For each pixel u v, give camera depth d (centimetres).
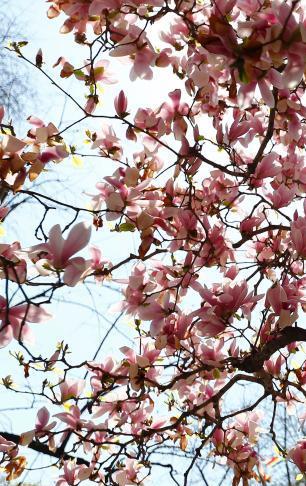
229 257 304
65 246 240
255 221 305
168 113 286
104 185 291
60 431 294
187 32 289
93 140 293
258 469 313
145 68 270
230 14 279
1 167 252
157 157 296
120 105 278
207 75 284
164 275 294
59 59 280
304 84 304
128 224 275
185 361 297
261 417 317
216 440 310
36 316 244
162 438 321
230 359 288
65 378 291
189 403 319
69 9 275
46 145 269
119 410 304
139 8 271
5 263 241
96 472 299
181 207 295
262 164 307
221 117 317
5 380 288
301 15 242
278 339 280
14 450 296
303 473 301
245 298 275
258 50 220
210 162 291
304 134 325
